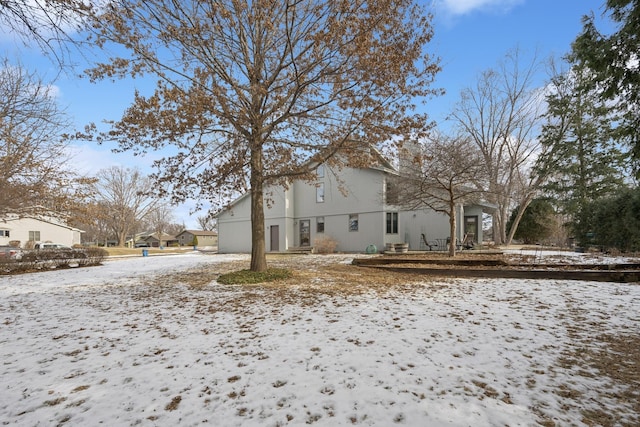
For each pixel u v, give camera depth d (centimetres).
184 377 339
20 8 370
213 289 855
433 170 1379
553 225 2634
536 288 782
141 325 538
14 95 838
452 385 312
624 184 2083
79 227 4294
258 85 851
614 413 265
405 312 586
